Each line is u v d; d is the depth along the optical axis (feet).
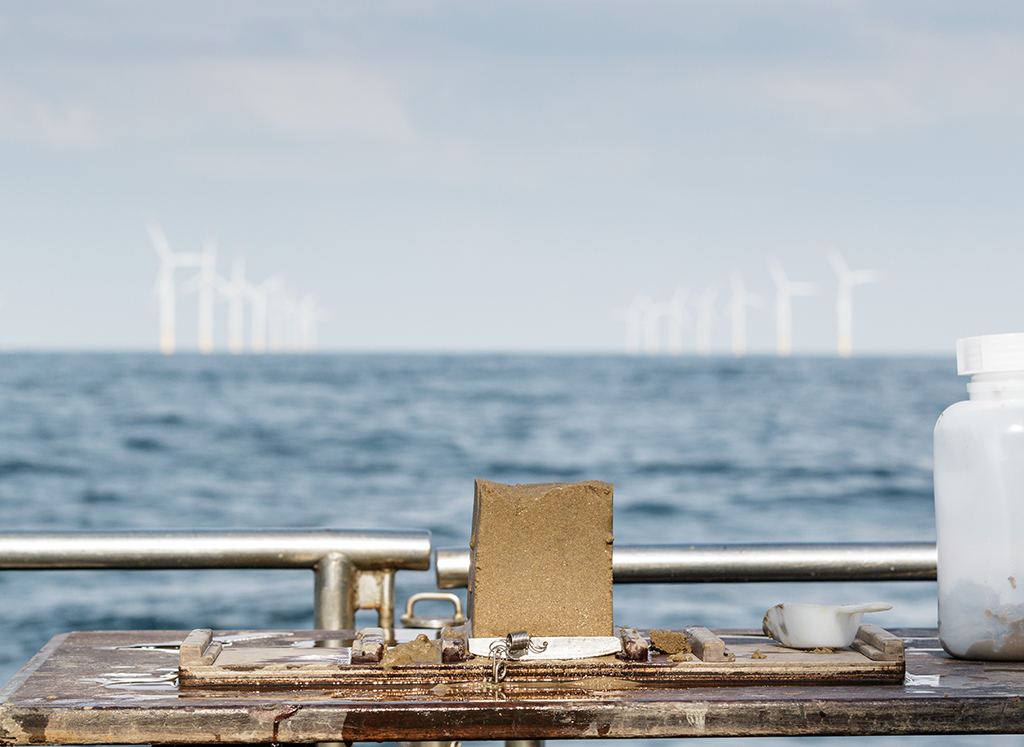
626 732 3.62
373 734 3.58
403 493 65.51
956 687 3.95
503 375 237.45
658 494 65.92
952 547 4.60
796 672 4.00
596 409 139.95
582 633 4.15
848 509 59.72
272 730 3.56
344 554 5.75
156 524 54.95
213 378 205.77
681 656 4.09
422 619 5.48
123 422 111.86
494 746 11.33
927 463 81.35
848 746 13.92
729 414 132.98
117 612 30.30
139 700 3.70
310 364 305.53
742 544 5.95
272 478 72.90
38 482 69.72
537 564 4.15
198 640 4.16
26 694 3.81
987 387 4.68
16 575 35.12
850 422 121.39
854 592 29.22
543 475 76.74
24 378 191.93
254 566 5.79
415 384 195.21
